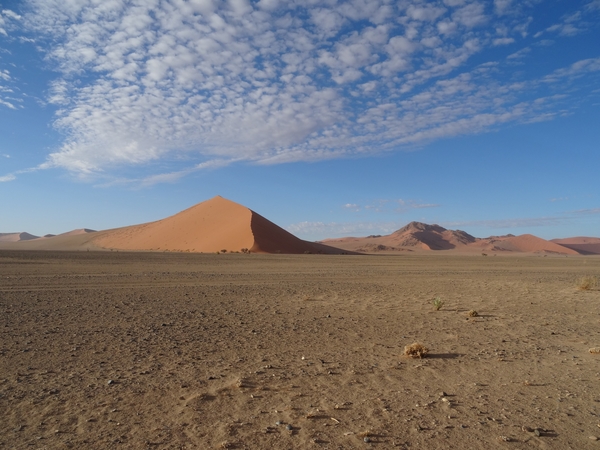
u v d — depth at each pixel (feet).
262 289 67.77
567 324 39.50
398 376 22.90
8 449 14.39
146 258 165.48
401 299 57.11
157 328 35.70
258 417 17.24
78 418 17.06
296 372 23.40
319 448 14.64
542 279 93.50
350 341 31.48
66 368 23.95
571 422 16.99
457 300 56.70
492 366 25.04
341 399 19.33
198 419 16.99
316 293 62.90
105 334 33.12
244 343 30.53
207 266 128.57
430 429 16.22
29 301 51.19
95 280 79.51
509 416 17.54
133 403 18.67
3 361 25.34
